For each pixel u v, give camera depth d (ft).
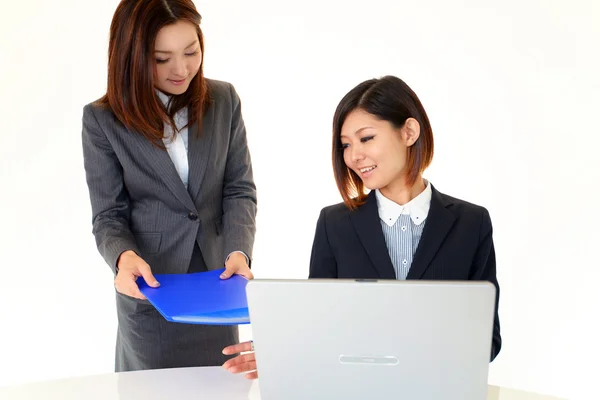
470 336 3.84
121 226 6.95
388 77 5.75
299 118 13.24
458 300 3.77
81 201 12.73
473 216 5.91
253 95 13.20
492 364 12.07
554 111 12.60
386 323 3.89
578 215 12.64
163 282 6.16
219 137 7.18
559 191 12.70
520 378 11.93
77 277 12.76
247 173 7.56
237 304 5.62
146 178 6.93
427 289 3.78
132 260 6.39
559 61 12.50
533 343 12.22
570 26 12.38
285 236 13.47
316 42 13.04
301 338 4.02
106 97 6.96
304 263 13.43
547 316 12.39
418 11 12.75
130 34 6.37
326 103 13.16
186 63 6.50
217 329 7.43
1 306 12.66
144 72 6.43
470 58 12.72
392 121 5.56
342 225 6.04
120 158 6.89
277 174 13.39
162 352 7.22
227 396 5.18
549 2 12.40
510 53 12.61
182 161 7.11
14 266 12.71
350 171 5.95
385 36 12.89
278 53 13.10
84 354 12.48
